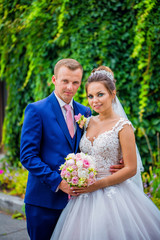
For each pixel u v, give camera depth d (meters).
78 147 2.28
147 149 4.18
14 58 5.07
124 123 2.07
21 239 3.20
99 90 2.11
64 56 4.35
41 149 2.20
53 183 2.02
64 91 2.17
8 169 5.19
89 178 1.92
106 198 2.04
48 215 2.19
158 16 3.70
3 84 7.37
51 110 2.22
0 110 7.43
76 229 2.00
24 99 5.09
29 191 2.22
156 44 3.97
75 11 4.14
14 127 5.33
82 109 2.51
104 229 1.90
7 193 4.38
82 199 2.11
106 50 4.11
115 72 4.16
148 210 2.11
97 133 2.18
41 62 4.52
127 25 4.06
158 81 4.11
